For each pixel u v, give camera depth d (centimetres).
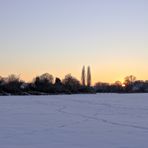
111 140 1644
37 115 2967
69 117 2797
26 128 2061
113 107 4178
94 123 2356
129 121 2502
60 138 1689
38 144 1522
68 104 4816
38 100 6031
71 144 1533
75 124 2291
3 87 10712
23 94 10675
